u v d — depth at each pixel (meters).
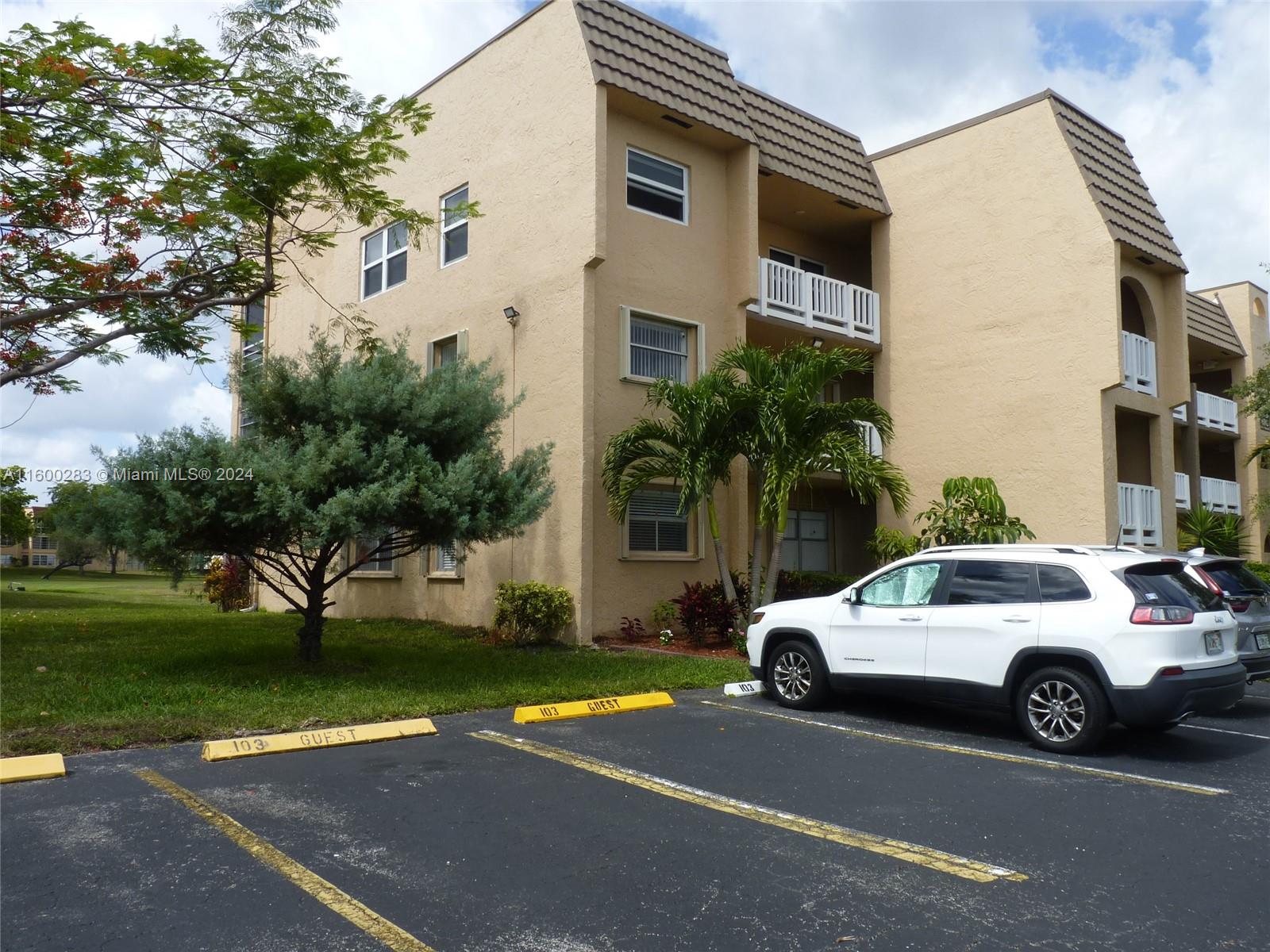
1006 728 9.23
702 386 13.58
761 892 4.86
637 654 13.48
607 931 4.36
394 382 11.37
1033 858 5.42
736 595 14.88
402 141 19.05
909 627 9.16
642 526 15.80
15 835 5.64
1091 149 17.33
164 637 15.14
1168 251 18.02
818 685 9.88
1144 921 4.52
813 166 18.34
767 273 17.38
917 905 4.70
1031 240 17.27
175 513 9.91
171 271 12.69
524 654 13.38
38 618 18.77
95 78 11.33
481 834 5.73
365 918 4.49
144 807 6.21
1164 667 7.70
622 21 15.70
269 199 13.05
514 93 16.55
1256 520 24.17
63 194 11.26
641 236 15.88
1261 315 26.16
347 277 20.48
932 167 18.92
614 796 6.61
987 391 17.69
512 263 16.31
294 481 10.20
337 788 6.73
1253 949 4.23
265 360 11.59
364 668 11.82
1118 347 16.02
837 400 20.20
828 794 6.72
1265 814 6.34
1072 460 16.44
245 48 12.24
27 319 11.76
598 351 15.12
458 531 10.74
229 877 4.99
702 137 16.70
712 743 8.35
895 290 19.39
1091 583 8.21
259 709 9.07
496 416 12.00
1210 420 23.05
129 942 4.20
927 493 18.45
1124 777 7.32
